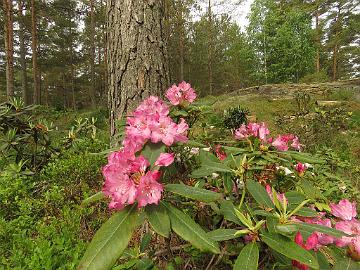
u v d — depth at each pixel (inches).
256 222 46.2
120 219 43.9
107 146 151.9
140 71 113.7
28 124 158.7
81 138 162.6
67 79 1545.3
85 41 1257.4
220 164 60.2
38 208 104.2
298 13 928.3
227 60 1255.5
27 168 138.6
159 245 72.0
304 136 240.5
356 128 322.3
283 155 69.7
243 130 76.6
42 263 68.7
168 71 120.0
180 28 860.0
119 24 115.3
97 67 1352.1
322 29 1165.7
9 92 545.6
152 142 52.1
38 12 812.0
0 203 107.0
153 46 115.3
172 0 799.1
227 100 588.1
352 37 1258.0
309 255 40.0
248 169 59.2
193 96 75.7
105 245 41.7
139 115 53.9
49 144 156.3
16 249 80.0
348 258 46.1
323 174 113.5
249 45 972.6
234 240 56.5
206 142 86.5
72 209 102.3
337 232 42.6
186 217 44.6
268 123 382.6
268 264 51.6
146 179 42.4
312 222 53.1
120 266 62.3
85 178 119.3
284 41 903.7
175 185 47.9
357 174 156.1
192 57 1156.5
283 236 43.0
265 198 51.6
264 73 958.4
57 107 673.6
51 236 84.0
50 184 121.2
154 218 43.5
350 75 1563.7
